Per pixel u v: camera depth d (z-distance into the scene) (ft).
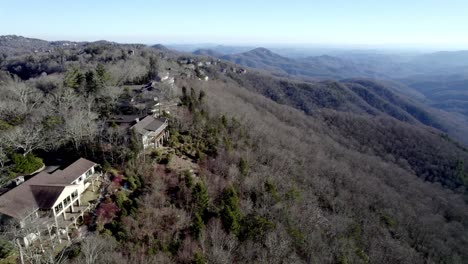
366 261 151.94
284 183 196.13
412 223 222.07
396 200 251.19
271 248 127.85
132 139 164.55
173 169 175.32
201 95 285.23
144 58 493.77
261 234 138.51
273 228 142.00
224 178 180.75
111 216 129.29
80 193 138.00
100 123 188.55
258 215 150.82
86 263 96.12
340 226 172.55
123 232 120.37
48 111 203.62
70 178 137.69
